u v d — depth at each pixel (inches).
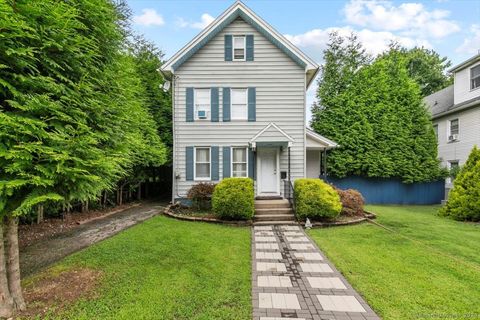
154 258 211.2
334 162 620.1
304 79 460.4
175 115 463.8
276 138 430.6
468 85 580.7
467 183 406.3
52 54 142.7
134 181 528.4
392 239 277.3
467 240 275.7
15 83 126.6
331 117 645.3
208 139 462.9
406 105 618.5
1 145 116.2
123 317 128.5
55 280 169.3
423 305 144.9
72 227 319.6
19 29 117.6
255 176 459.8
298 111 461.1
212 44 462.6
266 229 327.6
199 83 462.0
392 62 653.3
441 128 675.4
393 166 602.5
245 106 466.0
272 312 137.1
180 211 414.0
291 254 231.8
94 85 164.7
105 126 170.1
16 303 135.3
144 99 546.3
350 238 282.7
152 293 152.8
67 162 135.0
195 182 463.2
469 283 171.9
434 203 617.6
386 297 153.3
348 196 404.2
